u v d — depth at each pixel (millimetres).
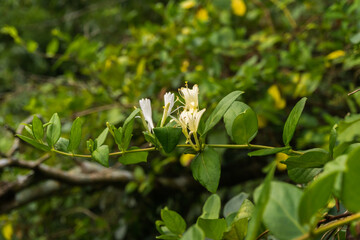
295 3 1509
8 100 1572
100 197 1501
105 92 1187
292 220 359
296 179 512
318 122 1117
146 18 2188
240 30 1238
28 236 1400
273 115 977
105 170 1184
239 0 1156
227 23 1258
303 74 1055
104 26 2258
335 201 488
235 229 467
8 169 1130
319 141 969
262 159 1171
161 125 528
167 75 1114
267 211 362
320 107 1111
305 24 1234
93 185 1168
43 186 1167
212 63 1134
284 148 489
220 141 999
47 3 2658
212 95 930
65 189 1188
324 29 1161
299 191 365
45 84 1419
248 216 490
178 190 1271
